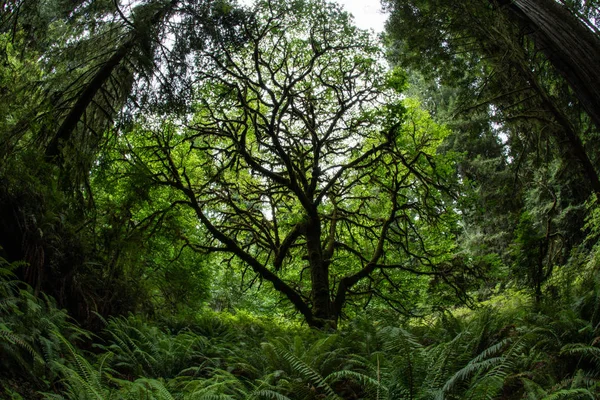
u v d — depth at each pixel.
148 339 8.04
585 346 4.71
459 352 5.62
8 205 7.62
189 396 4.82
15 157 8.50
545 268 12.03
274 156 14.95
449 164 16.00
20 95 9.88
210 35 10.09
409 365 4.37
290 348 7.30
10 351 4.89
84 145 10.95
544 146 12.38
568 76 7.71
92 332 8.17
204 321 11.62
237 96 13.37
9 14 9.22
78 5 9.66
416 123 16.00
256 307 21.27
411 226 14.98
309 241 13.98
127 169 12.35
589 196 12.36
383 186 15.38
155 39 9.54
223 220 14.99
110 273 9.90
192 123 13.52
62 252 8.43
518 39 9.77
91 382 4.45
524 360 5.29
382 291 16.88
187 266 14.68
